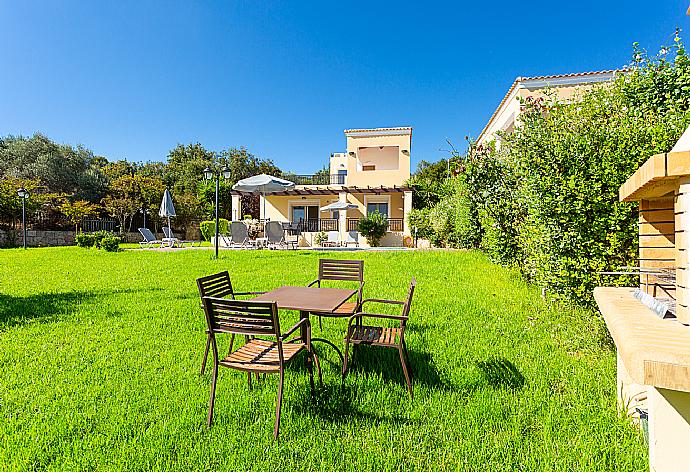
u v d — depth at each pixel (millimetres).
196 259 11891
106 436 2307
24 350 3828
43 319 4953
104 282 7836
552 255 4262
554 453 2115
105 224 25844
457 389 2916
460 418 2492
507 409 2596
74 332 4438
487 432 2336
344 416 2539
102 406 2684
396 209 20750
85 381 3105
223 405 2693
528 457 2090
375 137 20875
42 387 2979
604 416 2475
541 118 4922
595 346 3561
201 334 4367
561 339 3920
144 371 3318
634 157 3799
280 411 2381
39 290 6973
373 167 24562
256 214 30641
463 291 6465
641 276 2387
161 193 27906
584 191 3875
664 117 4434
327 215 21391
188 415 2553
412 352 3684
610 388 2855
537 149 4344
